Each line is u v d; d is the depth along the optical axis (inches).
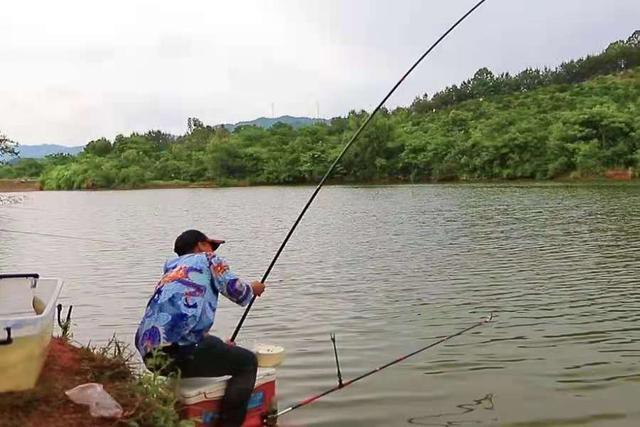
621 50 4463.6
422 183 2736.2
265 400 214.2
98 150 4013.3
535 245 686.5
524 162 2596.0
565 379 268.4
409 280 509.4
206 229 1023.6
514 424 224.2
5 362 170.2
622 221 893.2
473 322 368.2
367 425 226.5
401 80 274.2
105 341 341.7
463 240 754.2
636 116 2449.6
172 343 190.7
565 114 2657.5
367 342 331.3
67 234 999.0
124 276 577.3
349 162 3056.1
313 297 452.8
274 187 3002.0
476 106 3631.9
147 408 180.7
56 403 174.9
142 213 1483.8
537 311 390.9
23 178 3838.6
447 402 246.4
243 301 200.7
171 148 4030.5
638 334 335.0
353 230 917.2
